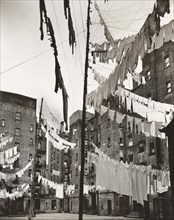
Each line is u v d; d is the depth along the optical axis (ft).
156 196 93.61
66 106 32.50
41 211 190.70
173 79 98.78
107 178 41.09
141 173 45.27
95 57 35.78
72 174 185.16
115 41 29.91
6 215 140.05
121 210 129.08
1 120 161.07
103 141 150.61
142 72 117.60
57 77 27.40
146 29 23.29
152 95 108.37
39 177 77.77
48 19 22.48
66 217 132.98
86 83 40.75
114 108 43.68
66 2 23.25
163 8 20.39
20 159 159.33
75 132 180.65
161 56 107.45
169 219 85.71
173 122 48.88
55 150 240.32
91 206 156.15
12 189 140.05
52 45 24.08
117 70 29.50
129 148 130.72
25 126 167.73
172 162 52.06
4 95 165.99
